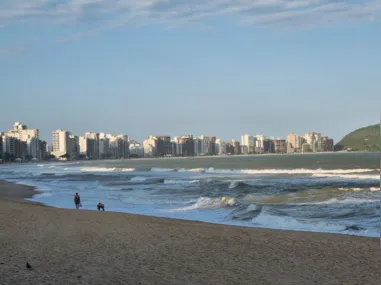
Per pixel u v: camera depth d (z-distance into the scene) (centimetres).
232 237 1518
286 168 8962
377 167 8250
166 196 3675
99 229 1680
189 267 1066
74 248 1281
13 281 879
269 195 3384
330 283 939
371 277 989
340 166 9125
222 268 1062
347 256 1213
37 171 11369
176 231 1648
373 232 1769
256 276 988
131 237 1502
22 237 1476
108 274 971
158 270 1026
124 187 4891
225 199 2867
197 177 6744
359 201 2753
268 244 1392
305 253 1253
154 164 15588
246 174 7131
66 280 903
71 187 5084
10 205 2786
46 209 2516
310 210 2452
